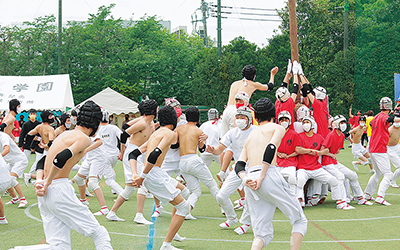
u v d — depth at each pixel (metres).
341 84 34.94
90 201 8.90
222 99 36.66
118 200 6.81
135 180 4.92
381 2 25.23
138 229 6.21
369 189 8.69
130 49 43.88
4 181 6.26
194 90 39.62
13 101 9.09
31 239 5.64
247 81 8.13
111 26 41.44
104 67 40.94
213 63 38.03
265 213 4.17
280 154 7.73
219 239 5.64
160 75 41.97
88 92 39.56
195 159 6.52
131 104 21.66
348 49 34.44
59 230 3.95
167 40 46.22
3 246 5.28
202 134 6.54
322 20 38.31
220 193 6.13
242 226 6.00
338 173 8.00
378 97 25.48
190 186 6.68
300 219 4.23
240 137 6.25
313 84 36.88
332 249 5.10
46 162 4.00
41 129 8.88
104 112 7.88
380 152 8.34
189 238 5.69
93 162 7.57
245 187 4.25
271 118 4.55
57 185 3.90
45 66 39.19
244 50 39.94
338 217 7.06
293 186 7.70
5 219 6.60
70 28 40.28
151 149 5.06
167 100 7.61
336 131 8.02
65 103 17.72
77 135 4.04
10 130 9.18
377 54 25.42
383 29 25.28
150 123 6.90
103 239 4.04
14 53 38.72
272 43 39.56
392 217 7.05
